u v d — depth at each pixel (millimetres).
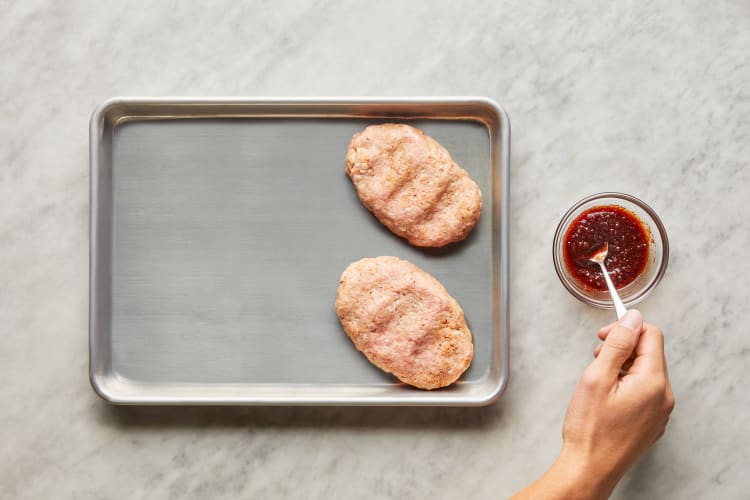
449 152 1145
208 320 1139
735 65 1185
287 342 1137
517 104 1177
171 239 1142
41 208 1177
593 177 1174
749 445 1170
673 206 1184
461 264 1141
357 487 1166
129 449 1166
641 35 1182
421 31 1176
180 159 1145
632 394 1004
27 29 1176
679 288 1182
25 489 1163
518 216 1176
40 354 1170
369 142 1115
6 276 1170
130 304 1138
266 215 1144
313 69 1177
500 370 1100
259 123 1146
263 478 1166
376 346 1103
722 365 1178
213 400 1091
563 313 1170
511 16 1177
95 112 1102
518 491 1161
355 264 1117
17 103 1175
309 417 1167
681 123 1184
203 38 1176
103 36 1176
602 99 1179
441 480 1166
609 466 1013
